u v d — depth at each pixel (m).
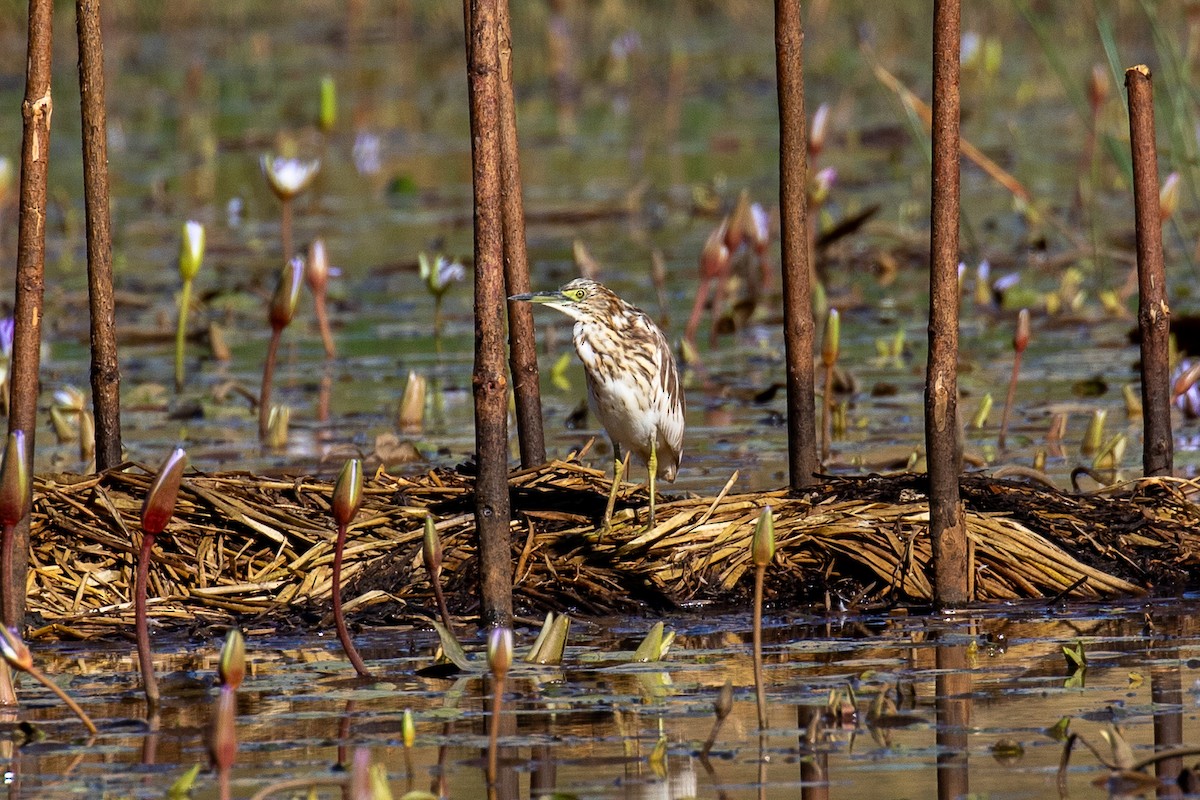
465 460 14.05
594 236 25.80
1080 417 15.48
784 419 15.72
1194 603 10.59
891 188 28.20
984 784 7.43
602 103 38.97
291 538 11.19
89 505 11.17
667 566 10.97
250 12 52.19
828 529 11.05
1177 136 17.94
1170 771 7.55
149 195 29.47
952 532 10.48
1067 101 35.75
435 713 8.62
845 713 8.41
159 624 10.51
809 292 11.51
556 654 9.60
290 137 33.22
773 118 36.06
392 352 19.09
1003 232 25.05
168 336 19.81
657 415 11.28
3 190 16.22
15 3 43.41
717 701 7.91
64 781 7.69
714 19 49.22
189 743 8.20
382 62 43.91
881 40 41.88
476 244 9.63
